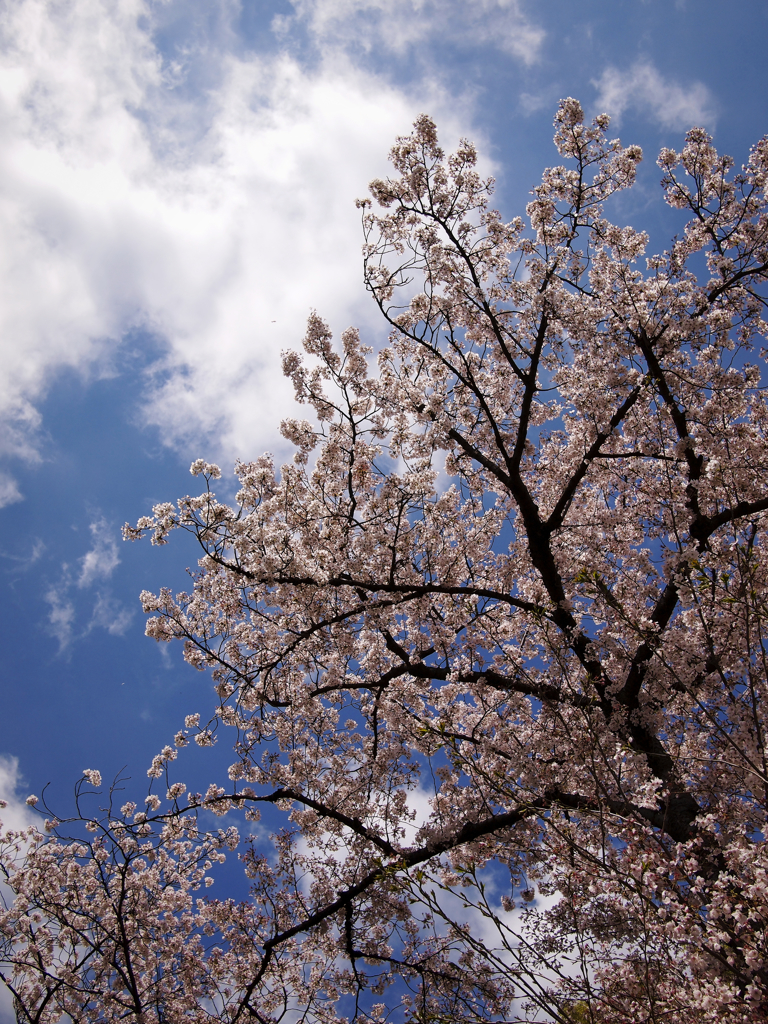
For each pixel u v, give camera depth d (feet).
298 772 33.58
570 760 25.64
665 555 28.02
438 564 33.86
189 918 32.45
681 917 12.95
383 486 32.91
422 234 32.01
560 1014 11.95
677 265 34.01
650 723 26.18
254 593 31.50
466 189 32.76
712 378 34.06
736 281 35.91
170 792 32.48
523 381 32.42
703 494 30.35
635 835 14.07
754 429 33.63
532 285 31.76
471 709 35.99
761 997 11.95
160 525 28.81
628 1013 12.91
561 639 26.14
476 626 33.45
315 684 34.65
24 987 28.60
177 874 32.86
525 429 32.58
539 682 27.50
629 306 32.01
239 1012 27.45
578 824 24.62
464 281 32.14
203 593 33.94
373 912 29.14
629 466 33.30
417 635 35.68
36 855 31.04
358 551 32.60
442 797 29.30
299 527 32.86
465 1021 14.38
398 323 34.83
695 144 37.42
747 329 37.24
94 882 31.24
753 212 36.70
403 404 32.76
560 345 33.78
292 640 34.12
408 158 32.40
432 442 30.27
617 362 33.55
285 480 32.91
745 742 18.78
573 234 31.81
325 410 32.89
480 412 36.35
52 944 29.63
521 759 26.09
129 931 29.22
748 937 12.47
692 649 24.90
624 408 31.42
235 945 31.48
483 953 12.65
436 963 26.43
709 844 15.61
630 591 31.86
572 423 37.65
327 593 32.04
